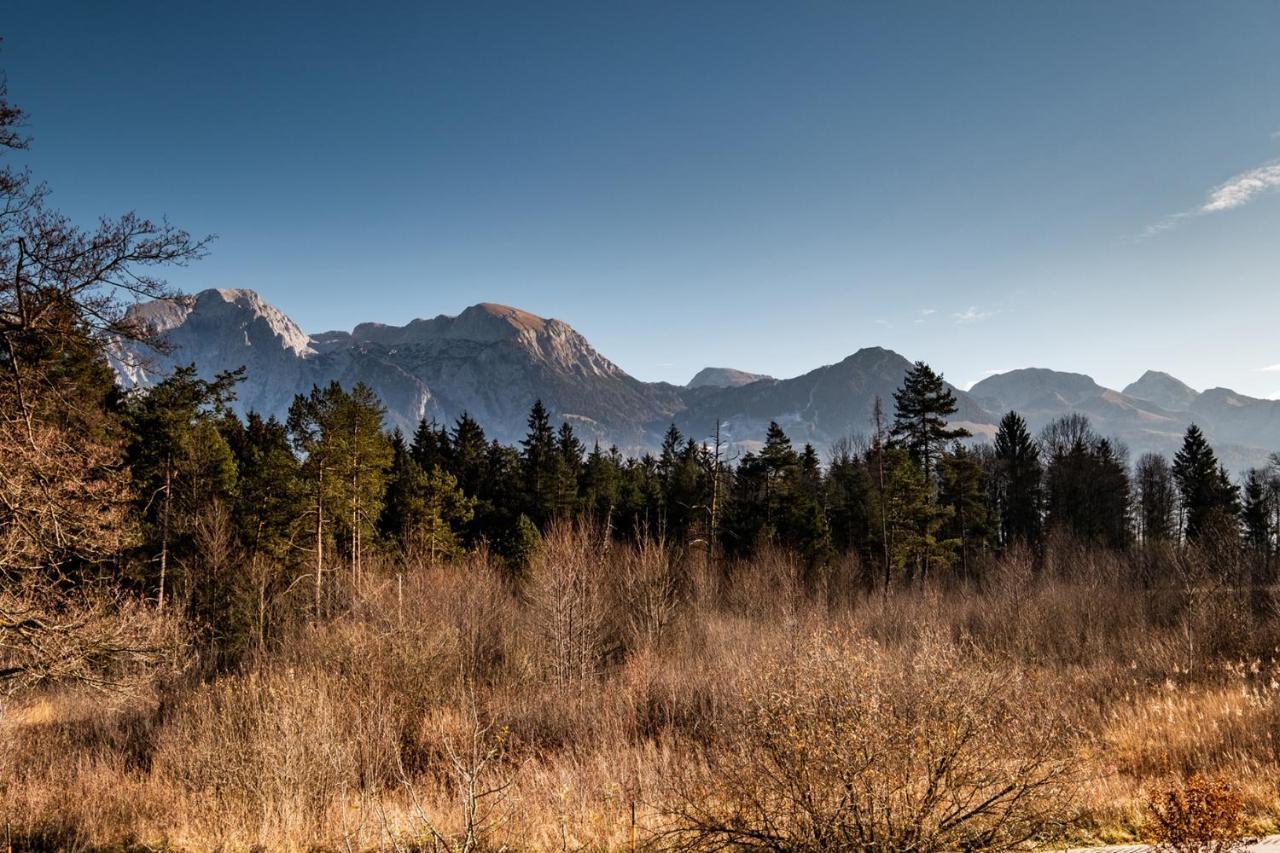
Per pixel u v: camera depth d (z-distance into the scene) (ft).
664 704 47.11
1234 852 17.24
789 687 18.66
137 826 30.12
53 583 38.81
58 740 49.47
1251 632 56.34
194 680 61.52
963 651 20.31
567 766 35.32
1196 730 31.58
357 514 88.84
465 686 55.06
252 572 75.82
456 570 85.61
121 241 34.58
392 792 33.76
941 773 16.39
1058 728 18.38
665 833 19.48
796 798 16.98
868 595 107.45
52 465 36.81
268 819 27.53
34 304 33.50
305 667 52.60
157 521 81.05
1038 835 17.20
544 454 147.54
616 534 141.38
